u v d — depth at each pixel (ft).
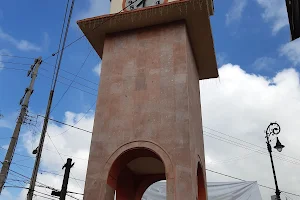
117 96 42.24
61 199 37.47
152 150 37.24
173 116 38.83
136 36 46.73
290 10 33.50
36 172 41.78
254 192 56.08
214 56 51.72
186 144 36.55
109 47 46.70
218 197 55.93
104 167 37.35
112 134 39.50
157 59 43.78
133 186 52.44
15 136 56.34
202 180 43.80
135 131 39.06
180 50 43.50
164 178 52.16
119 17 45.62
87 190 36.11
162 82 41.73
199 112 49.67
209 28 46.24
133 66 44.19
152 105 40.37
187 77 41.32
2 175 51.49
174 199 33.58
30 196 40.34
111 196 37.01
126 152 38.14
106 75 44.32
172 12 44.47
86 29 47.19
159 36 45.60
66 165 39.50
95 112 41.57
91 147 38.99
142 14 44.93
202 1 42.42
